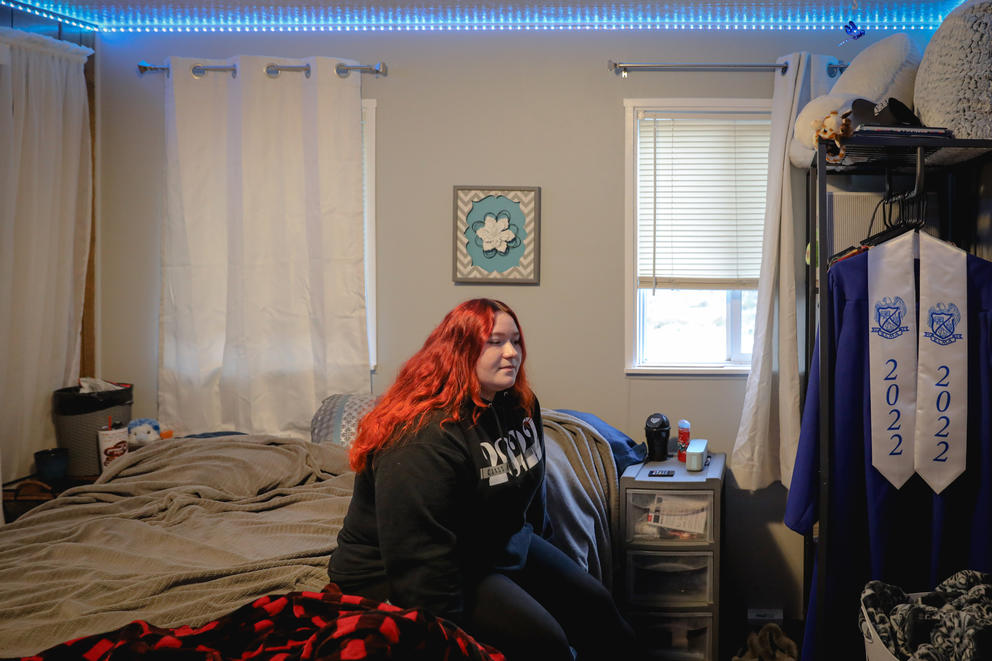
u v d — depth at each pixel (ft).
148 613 5.99
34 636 5.67
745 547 10.77
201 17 10.87
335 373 10.71
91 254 11.02
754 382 10.06
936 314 7.82
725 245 10.81
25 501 9.46
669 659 9.09
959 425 7.84
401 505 5.50
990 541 7.82
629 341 10.83
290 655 5.12
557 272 10.89
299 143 10.70
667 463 9.84
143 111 11.03
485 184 10.88
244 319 10.64
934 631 6.66
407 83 10.84
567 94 10.77
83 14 10.77
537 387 10.96
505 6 10.48
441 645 5.03
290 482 9.07
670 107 10.64
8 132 9.78
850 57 10.50
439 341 6.17
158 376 10.93
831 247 9.95
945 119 8.31
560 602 6.59
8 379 10.07
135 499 8.36
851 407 8.02
